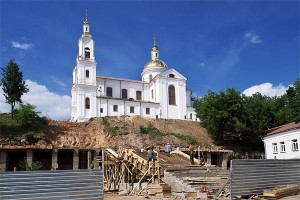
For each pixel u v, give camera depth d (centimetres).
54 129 5744
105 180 3181
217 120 6262
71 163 4628
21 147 4097
